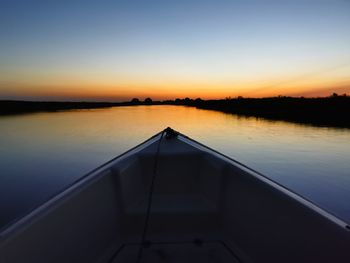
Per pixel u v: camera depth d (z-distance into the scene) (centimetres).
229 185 208
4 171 904
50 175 848
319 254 118
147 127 3153
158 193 248
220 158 238
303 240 129
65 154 1260
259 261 158
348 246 105
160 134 349
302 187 716
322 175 826
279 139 1831
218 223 206
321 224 121
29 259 115
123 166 221
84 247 156
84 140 1848
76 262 147
